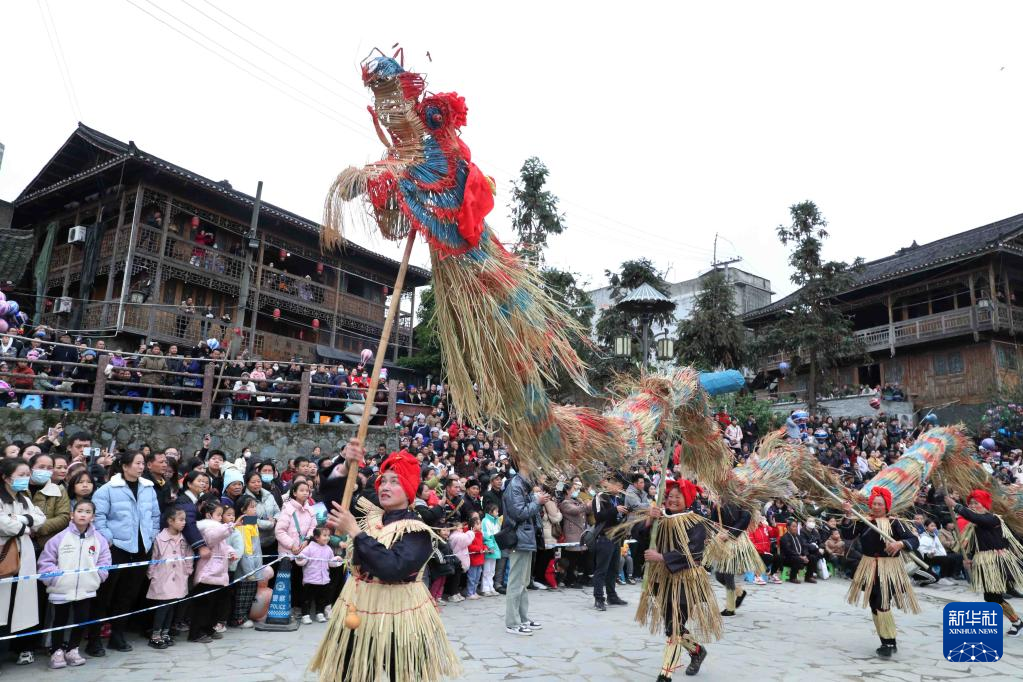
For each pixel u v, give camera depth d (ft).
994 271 74.74
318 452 37.42
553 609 25.23
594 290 93.81
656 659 18.13
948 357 78.02
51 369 36.96
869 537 20.49
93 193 63.21
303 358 70.59
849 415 80.94
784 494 23.82
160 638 17.76
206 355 43.91
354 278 79.36
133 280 60.49
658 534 17.07
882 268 91.71
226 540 19.21
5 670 15.39
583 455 13.44
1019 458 57.77
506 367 11.42
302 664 16.26
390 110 11.16
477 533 27.37
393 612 10.00
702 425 20.03
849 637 22.31
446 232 10.92
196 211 62.59
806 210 74.54
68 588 15.64
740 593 26.81
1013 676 17.74
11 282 56.70
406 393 56.03
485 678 15.76
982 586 23.49
